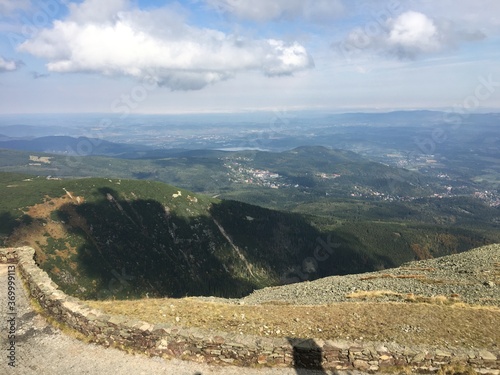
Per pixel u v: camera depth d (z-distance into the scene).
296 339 13.03
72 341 13.63
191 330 13.27
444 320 16.67
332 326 15.76
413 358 12.45
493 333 15.42
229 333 13.40
